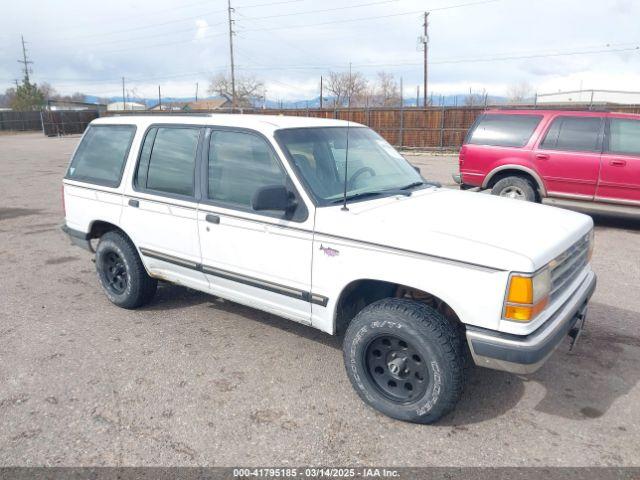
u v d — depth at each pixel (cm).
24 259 711
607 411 350
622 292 570
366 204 373
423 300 359
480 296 300
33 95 6844
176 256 454
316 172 383
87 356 426
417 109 2473
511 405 357
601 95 4203
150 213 464
